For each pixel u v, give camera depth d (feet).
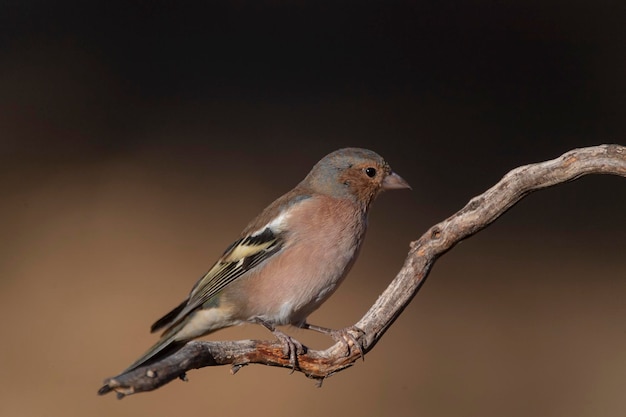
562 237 42.45
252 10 65.92
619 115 51.16
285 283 22.31
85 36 62.08
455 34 61.31
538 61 57.57
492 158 47.96
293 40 62.23
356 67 58.54
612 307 36.76
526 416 30.55
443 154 48.62
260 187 45.11
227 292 22.54
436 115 52.70
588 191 46.60
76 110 52.80
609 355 33.78
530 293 38.01
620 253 40.86
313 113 52.95
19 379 31.83
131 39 61.93
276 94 55.98
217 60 58.95
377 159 23.70
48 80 56.65
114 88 55.93
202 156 48.39
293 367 20.21
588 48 58.03
